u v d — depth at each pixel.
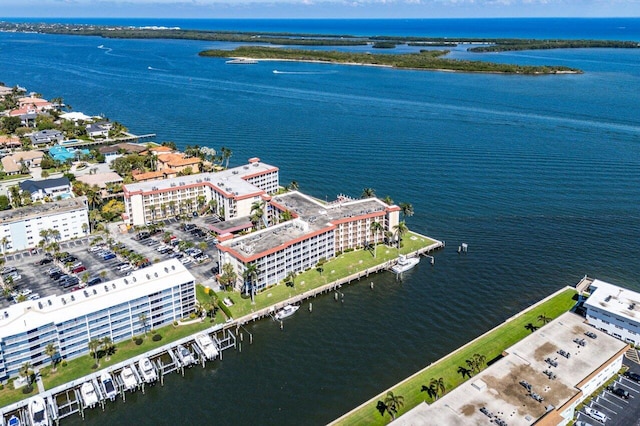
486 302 181.00
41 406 126.62
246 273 170.62
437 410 120.19
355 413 129.00
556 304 175.00
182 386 141.50
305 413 132.62
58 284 183.25
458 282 193.62
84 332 147.88
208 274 192.38
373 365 150.25
